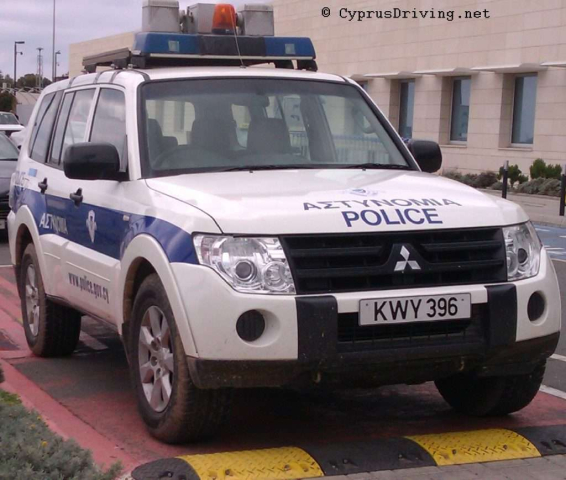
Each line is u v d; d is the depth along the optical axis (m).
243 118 5.96
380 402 6.19
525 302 4.93
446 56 29.94
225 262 4.57
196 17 7.00
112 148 5.57
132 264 5.18
